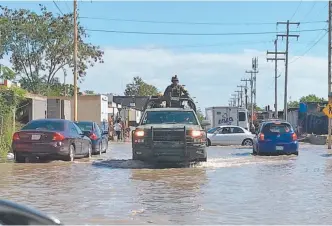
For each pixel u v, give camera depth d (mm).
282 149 28828
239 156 28391
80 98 56344
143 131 20203
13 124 28125
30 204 11570
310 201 12234
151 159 20094
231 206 11523
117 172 18250
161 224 9586
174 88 25438
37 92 64500
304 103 68562
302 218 10266
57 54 66250
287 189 14188
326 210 11109
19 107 37344
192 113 21938
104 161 22922
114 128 55969
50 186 14469
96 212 10688
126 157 26516
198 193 13359
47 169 19094
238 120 56281
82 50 66062
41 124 22406
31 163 21516
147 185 14805
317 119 66812
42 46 65688
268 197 12773
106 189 13953
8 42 63906
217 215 10516
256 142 29672
